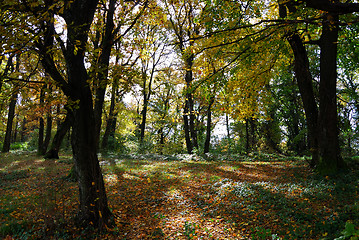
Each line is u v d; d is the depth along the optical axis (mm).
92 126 6098
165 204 8141
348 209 6199
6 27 3771
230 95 10125
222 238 5602
